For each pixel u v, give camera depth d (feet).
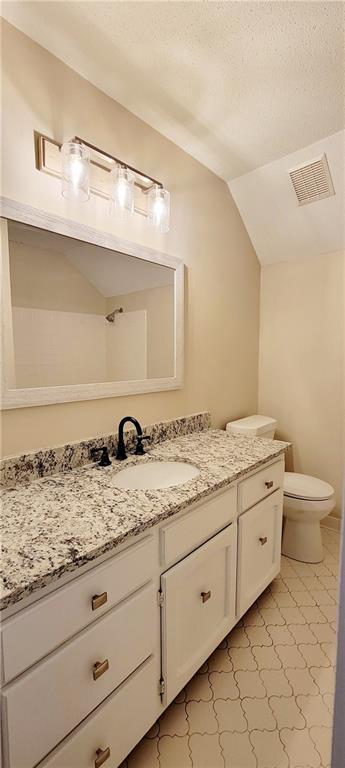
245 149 5.75
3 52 3.40
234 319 7.38
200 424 6.40
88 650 2.62
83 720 2.64
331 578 6.07
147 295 5.17
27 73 3.59
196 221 6.10
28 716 2.26
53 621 2.38
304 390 7.79
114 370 4.75
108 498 3.39
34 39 3.63
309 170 6.01
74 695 2.54
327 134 5.41
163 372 5.56
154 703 3.33
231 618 4.47
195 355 6.32
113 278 4.68
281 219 7.03
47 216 3.82
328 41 3.80
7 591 2.04
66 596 2.45
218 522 4.05
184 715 3.75
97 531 2.75
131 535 2.80
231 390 7.44
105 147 4.43
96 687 2.71
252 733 3.58
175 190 5.60
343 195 6.11
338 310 7.16
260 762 3.32
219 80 4.31
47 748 2.39
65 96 3.94
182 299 5.81
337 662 1.46
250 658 4.46
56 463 4.04
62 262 4.07
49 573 2.23
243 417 7.91
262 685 4.09
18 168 3.57
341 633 1.44
